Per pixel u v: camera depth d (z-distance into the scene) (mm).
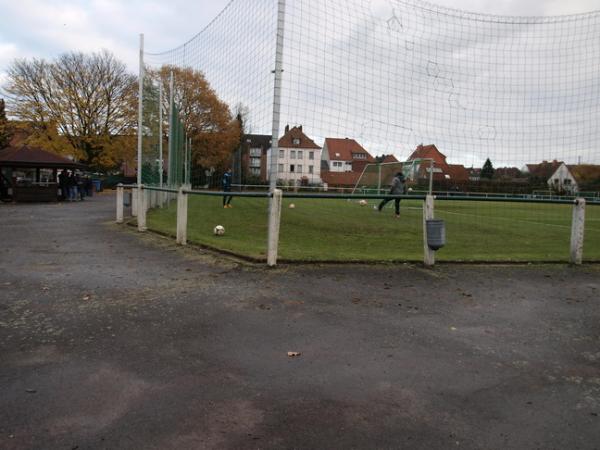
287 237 10391
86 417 2545
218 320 4219
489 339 3963
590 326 4371
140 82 12383
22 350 3445
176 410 2645
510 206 27109
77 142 43656
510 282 6039
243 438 2387
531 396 2943
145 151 14438
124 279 5680
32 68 40969
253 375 3125
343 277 5992
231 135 19234
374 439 2408
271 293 5141
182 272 6102
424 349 3686
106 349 3502
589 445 2410
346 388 2975
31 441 2311
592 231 14328
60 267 6348
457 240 10773
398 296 5207
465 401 2852
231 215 15594
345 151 57562
